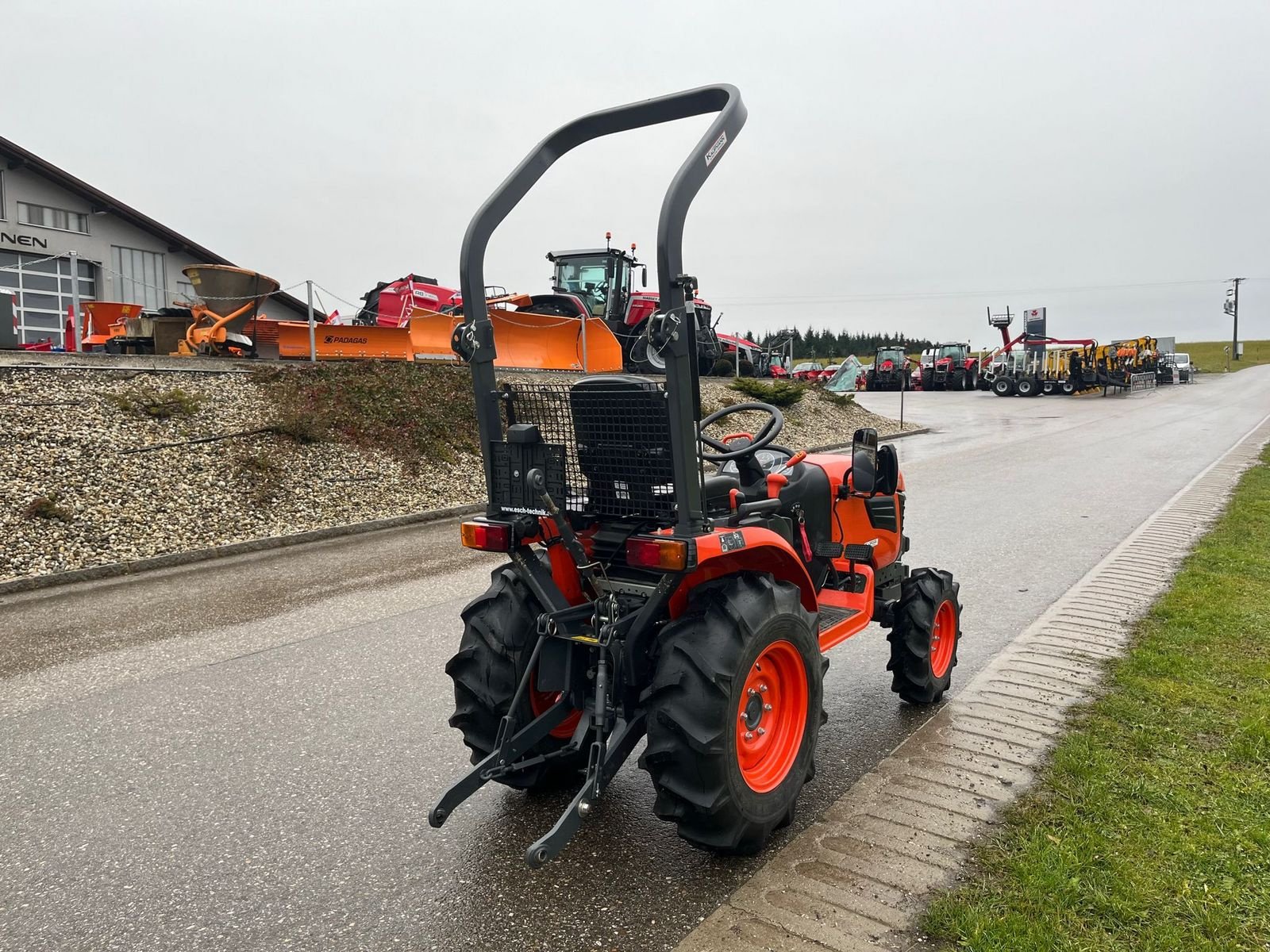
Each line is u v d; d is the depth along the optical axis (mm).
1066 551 7727
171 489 9312
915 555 7688
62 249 23000
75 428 9727
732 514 3473
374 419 12195
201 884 2973
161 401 10688
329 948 2600
